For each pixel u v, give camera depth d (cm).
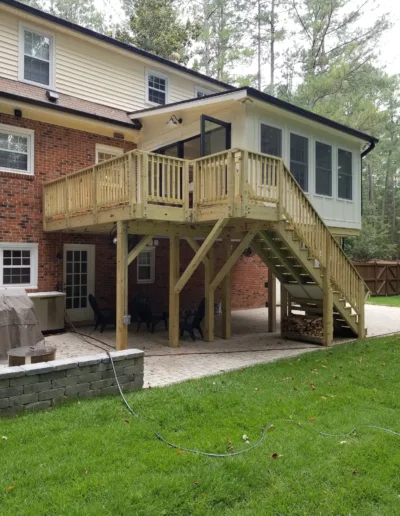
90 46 1188
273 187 764
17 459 346
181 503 294
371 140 1228
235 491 309
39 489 304
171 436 398
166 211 730
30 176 1007
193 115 1046
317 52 2730
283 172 779
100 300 1162
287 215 784
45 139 1037
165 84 1371
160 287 1311
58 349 816
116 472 328
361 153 1274
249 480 324
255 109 945
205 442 385
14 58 1048
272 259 961
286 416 458
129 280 1234
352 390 556
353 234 1237
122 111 1244
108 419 436
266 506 294
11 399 439
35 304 952
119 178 727
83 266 1138
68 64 1142
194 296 1397
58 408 461
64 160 1072
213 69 2884
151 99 1331
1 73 1026
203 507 290
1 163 973
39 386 457
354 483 322
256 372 645
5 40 1035
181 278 818
